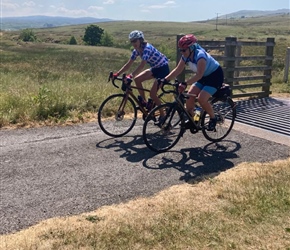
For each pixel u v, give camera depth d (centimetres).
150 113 506
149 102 592
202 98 508
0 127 617
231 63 868
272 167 460
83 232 297
